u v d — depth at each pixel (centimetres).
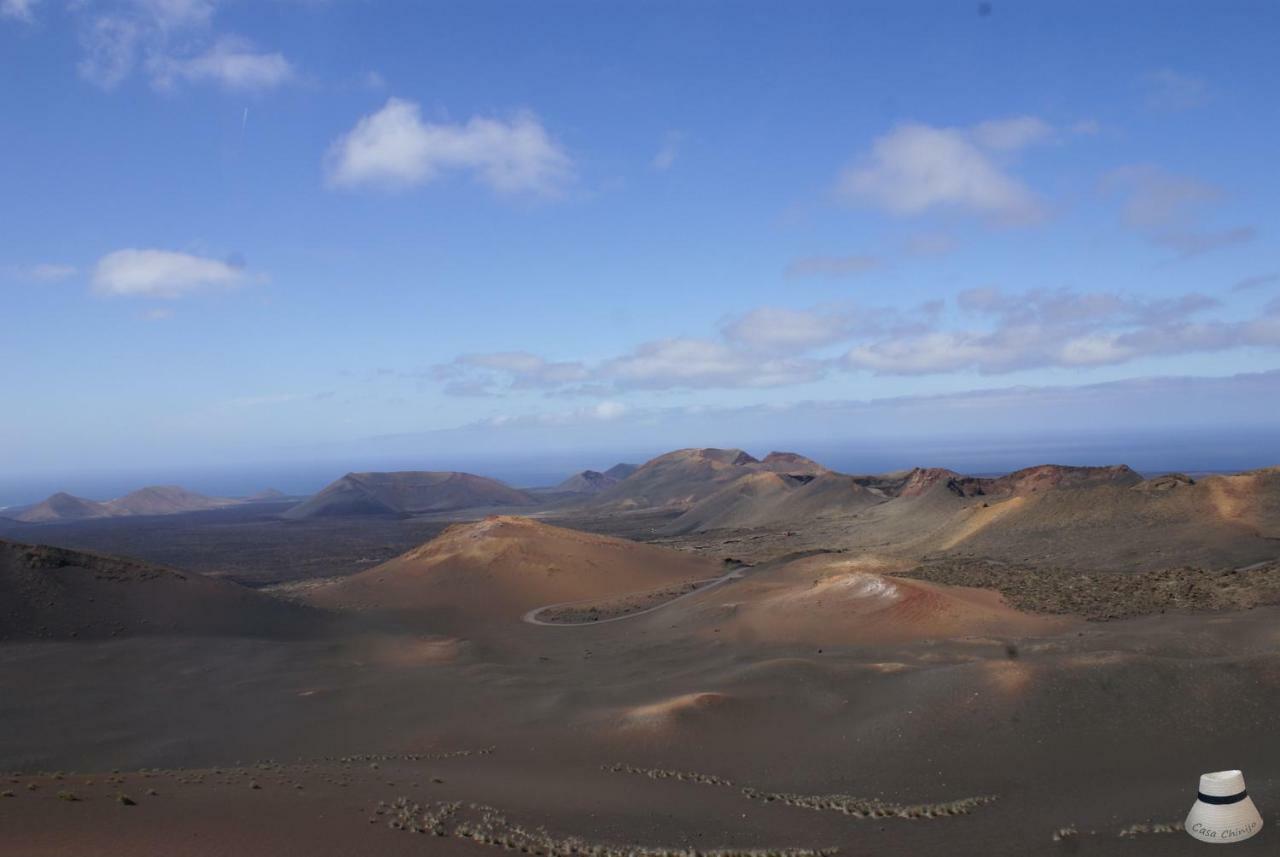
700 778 3153
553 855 2073
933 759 3225
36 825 1814
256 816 2108
